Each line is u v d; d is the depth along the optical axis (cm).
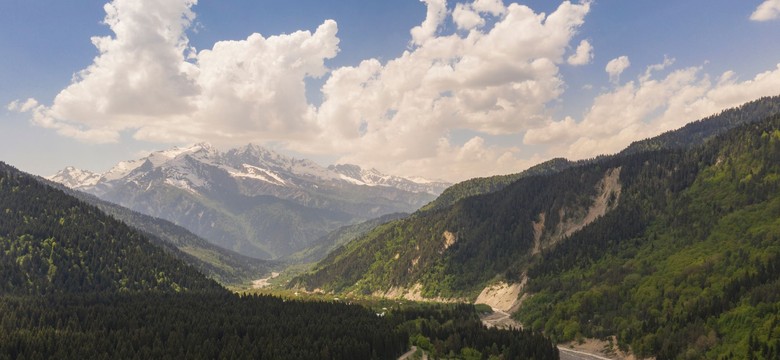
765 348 19550
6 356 18112
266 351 19325
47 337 19912
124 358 18162
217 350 19550
